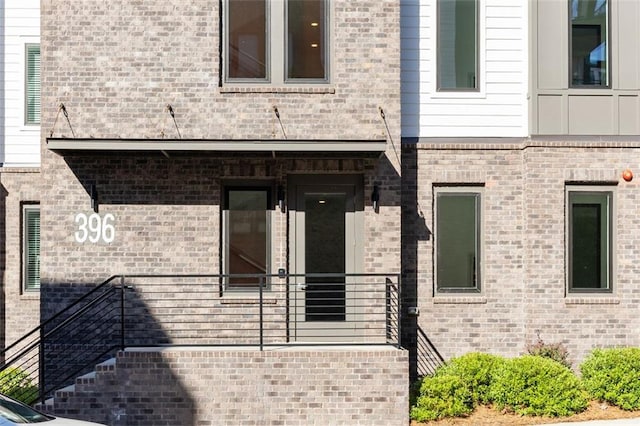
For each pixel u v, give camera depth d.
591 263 14.71
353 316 14.34
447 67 15.12
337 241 14.48
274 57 14.25
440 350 14.67
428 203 14.84
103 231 14.09
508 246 14.85
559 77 14.76
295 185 14.49
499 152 14.93
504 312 14.74
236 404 12.41
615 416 12.76
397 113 14.20
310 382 12.47
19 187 16.42
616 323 14.52
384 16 14.23
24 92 16.58
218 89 14.05
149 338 13.94
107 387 12.32
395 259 14.21
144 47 14.06
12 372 13.70
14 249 16.34
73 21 14.05
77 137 13.93
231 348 12.84
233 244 14.41
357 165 14.30
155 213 14.15
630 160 14.70
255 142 13.24
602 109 14.79
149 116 14.02
